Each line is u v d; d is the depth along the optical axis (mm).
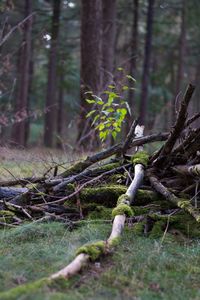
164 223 3877
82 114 9562
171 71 27156
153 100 24062
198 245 3506
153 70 26141
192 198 4109
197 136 4289
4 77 9164
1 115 9078
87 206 4328
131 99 17344
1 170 6023
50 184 4594
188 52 26203
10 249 3297
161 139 5047
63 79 23859
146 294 2557
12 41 12891
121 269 2891
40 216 4230
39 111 11078
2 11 8180
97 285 2625
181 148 4430
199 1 21391
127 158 4988
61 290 2457
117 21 18953
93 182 4703
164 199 4363
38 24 18172
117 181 4723
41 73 26406
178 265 3070
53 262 2992
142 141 5047
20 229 3615
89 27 10562
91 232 3545
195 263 3141
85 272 2762
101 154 4930
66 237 3537
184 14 21906
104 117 5098
